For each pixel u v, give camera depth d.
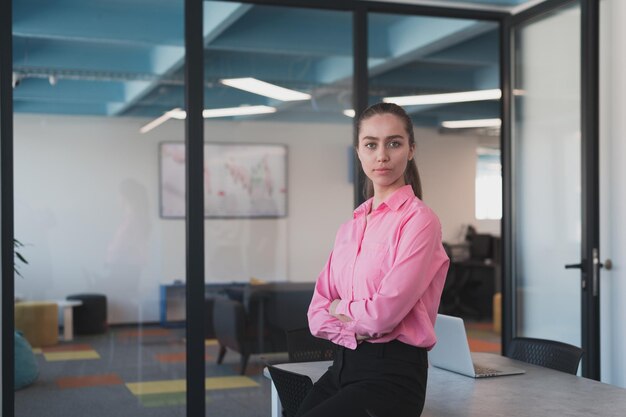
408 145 2.44
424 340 2.30
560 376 3.18
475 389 2.96
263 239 5.62
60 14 5.18
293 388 2.65
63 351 5.23
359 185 5.76
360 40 5.62
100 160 5.30
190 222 5.34
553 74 5.54
